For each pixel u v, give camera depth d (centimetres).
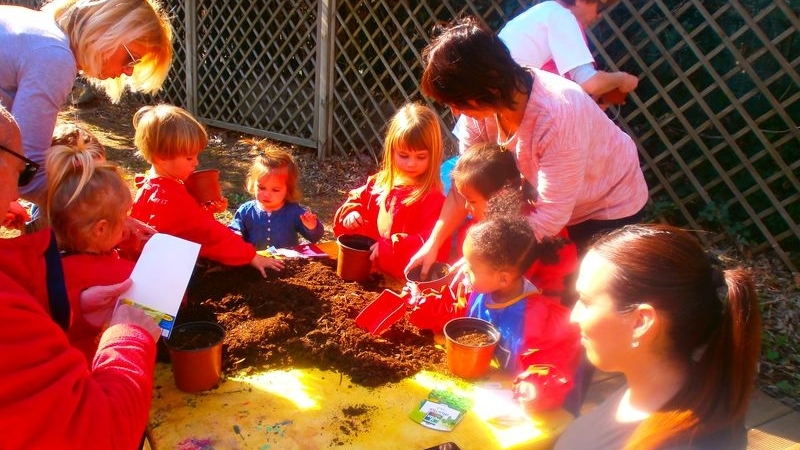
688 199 472
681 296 112
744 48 441
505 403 170
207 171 264
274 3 691
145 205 231
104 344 124
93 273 162
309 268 242
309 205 534
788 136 416
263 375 175
